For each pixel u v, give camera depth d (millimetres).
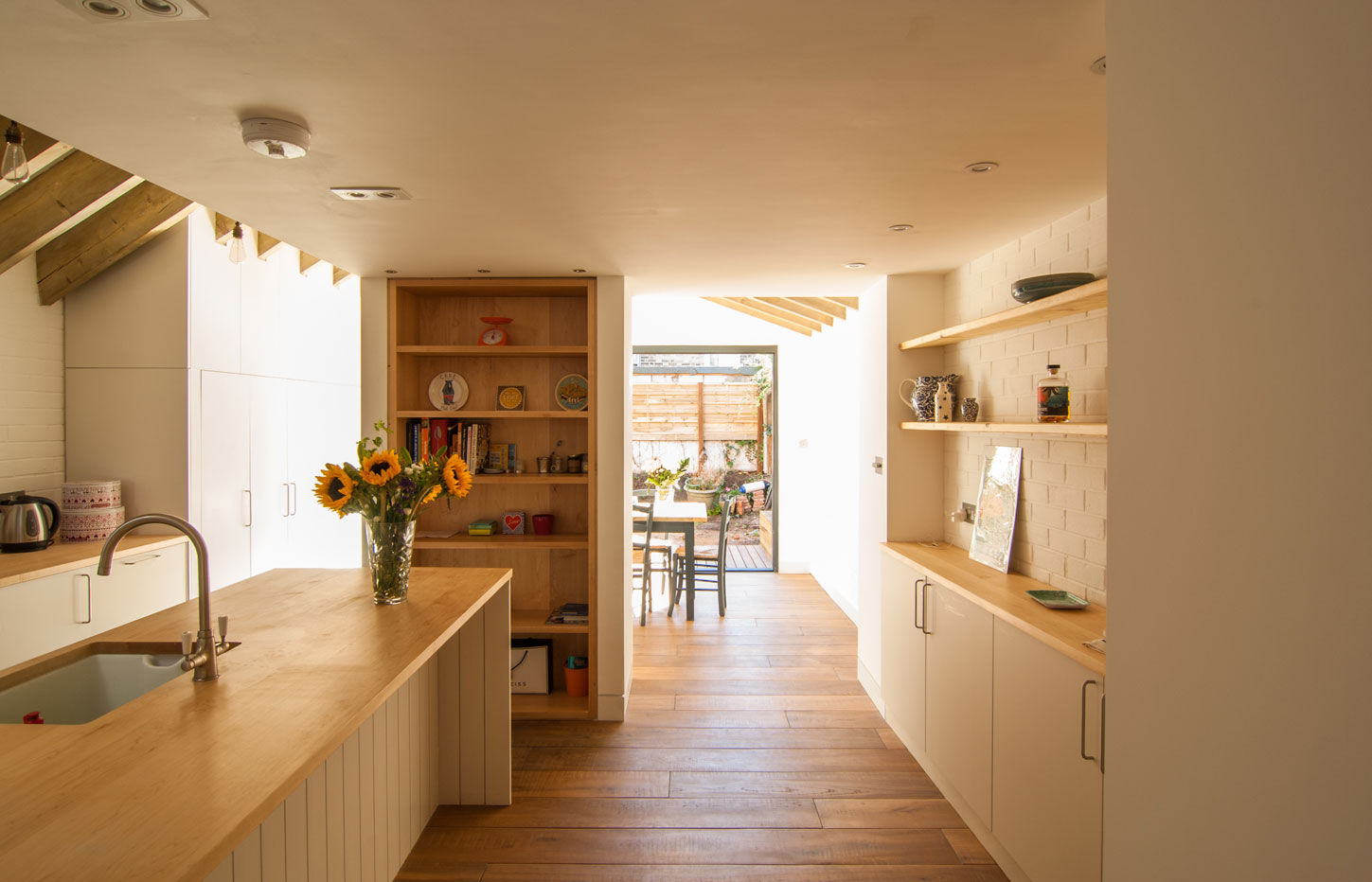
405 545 2494
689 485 9859
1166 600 1211
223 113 1773
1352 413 867
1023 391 2986
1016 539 3055
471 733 3014
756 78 1607
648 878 2529
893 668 3652
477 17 1350
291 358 5043
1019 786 2355
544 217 2711
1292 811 960
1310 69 920
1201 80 1110
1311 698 930
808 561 7367
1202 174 1113
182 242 4004
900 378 3826
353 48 1462
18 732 1450
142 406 4000
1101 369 2447
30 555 3441
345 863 2164
